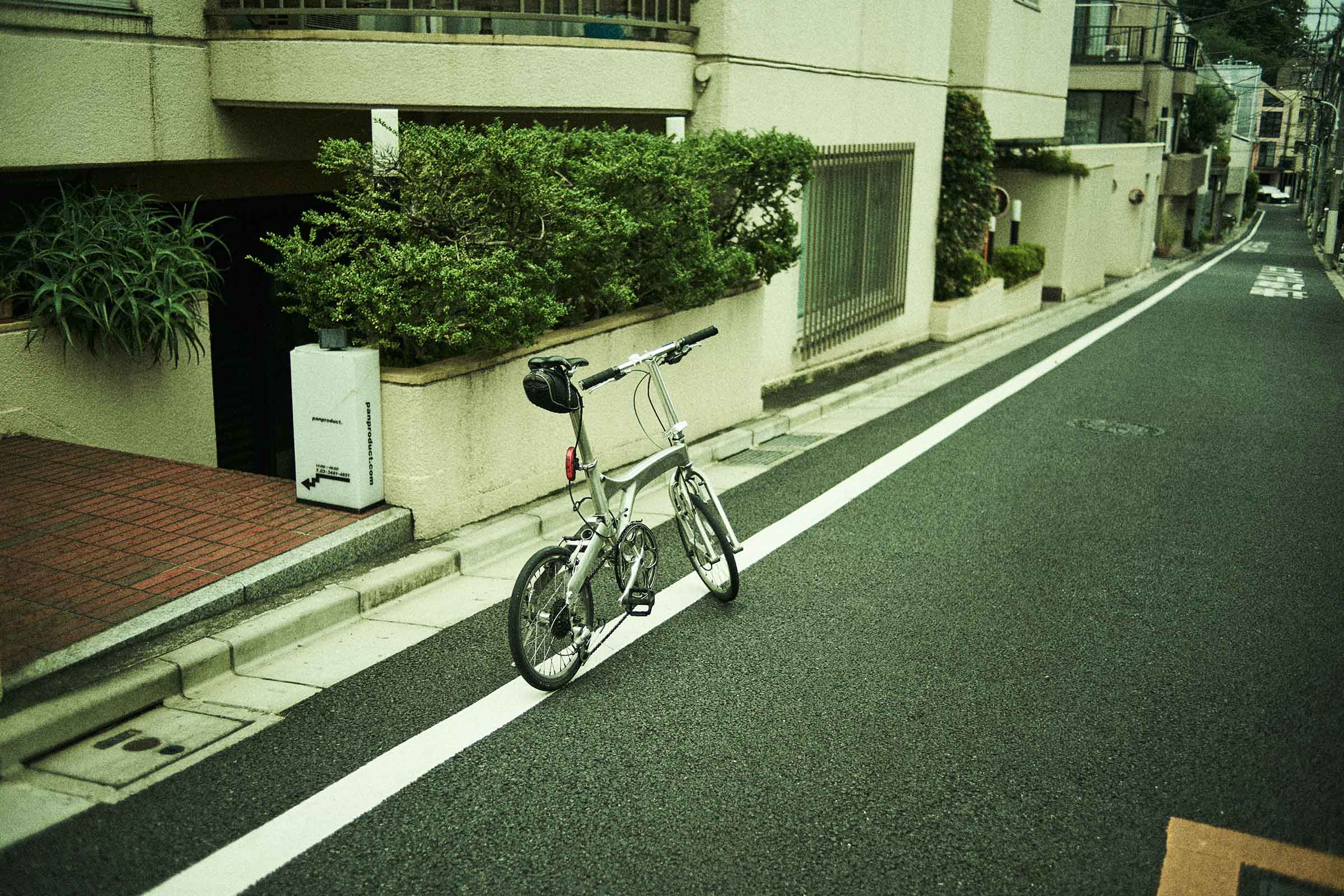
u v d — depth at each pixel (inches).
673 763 150.2
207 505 229.0
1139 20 1263.5
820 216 463.2
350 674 177.0
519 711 165.3
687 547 211.6
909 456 344.8
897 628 201.8
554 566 171.8
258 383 382.0
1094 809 139.3
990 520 273.6
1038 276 820.6
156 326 258.2
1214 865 127.4
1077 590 223.1
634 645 192.5
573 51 312.5
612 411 295.4
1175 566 239.8
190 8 289.1
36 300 244.2
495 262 229.9
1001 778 146.9
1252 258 1569.9
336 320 236.4
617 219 269.7
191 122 294.4
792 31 413.1
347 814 135.3
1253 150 3243.1
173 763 146.8
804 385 468.4
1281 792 144.3
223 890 119.3
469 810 137.0
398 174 239.9
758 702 169.8
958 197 636.7
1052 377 510.0
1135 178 1181.7
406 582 213.5
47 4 250.8
